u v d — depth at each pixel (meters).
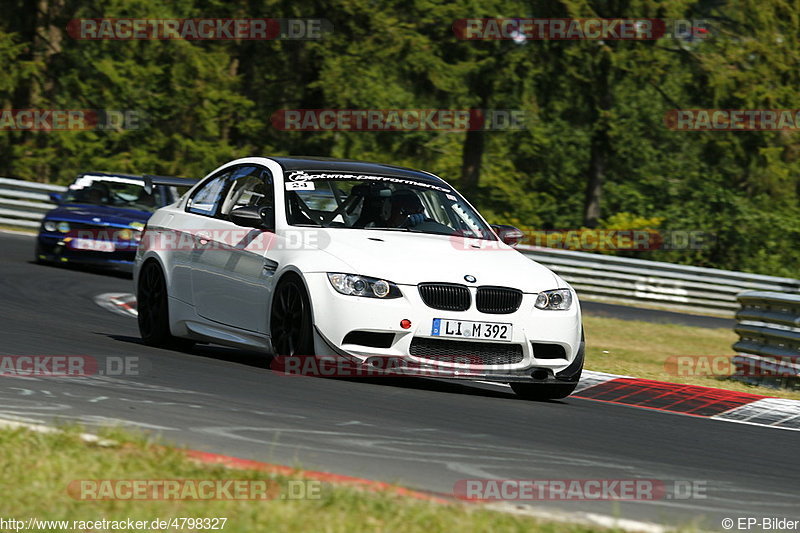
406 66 104.56
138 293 31.03
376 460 17.16
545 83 109.88
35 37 107.94
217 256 28.03
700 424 25.53
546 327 25.25
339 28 105.38
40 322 33.06
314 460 16.73
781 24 114.88
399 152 115.94
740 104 112.31
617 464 18.84
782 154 119.88
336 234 26.11
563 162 138.00
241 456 16.59
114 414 19.02
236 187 29.20
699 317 72.88
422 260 25.16
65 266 55.06
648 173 138.75
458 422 21.42
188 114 111.62
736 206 130.88
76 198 56.62
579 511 14.99
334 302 24.30
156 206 56.41
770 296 37.34
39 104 109.75
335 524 12.84
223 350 30.97
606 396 29.84
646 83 114.00
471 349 24.66
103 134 112.69
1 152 108.62
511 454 18.70
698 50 113.50
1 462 14.78
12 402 19.36
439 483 15.98
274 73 113.50
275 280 25.84
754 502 16.89
